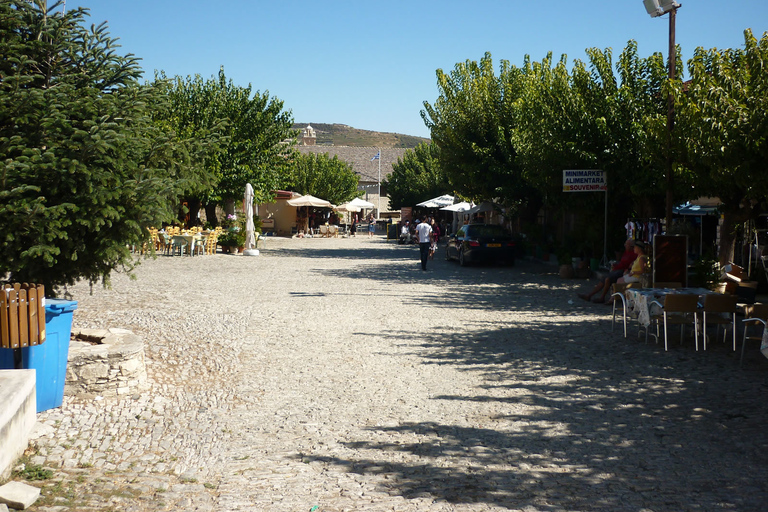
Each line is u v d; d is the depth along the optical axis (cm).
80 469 465
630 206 2047
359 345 917
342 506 411
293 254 2906
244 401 648
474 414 605
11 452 451
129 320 1071
